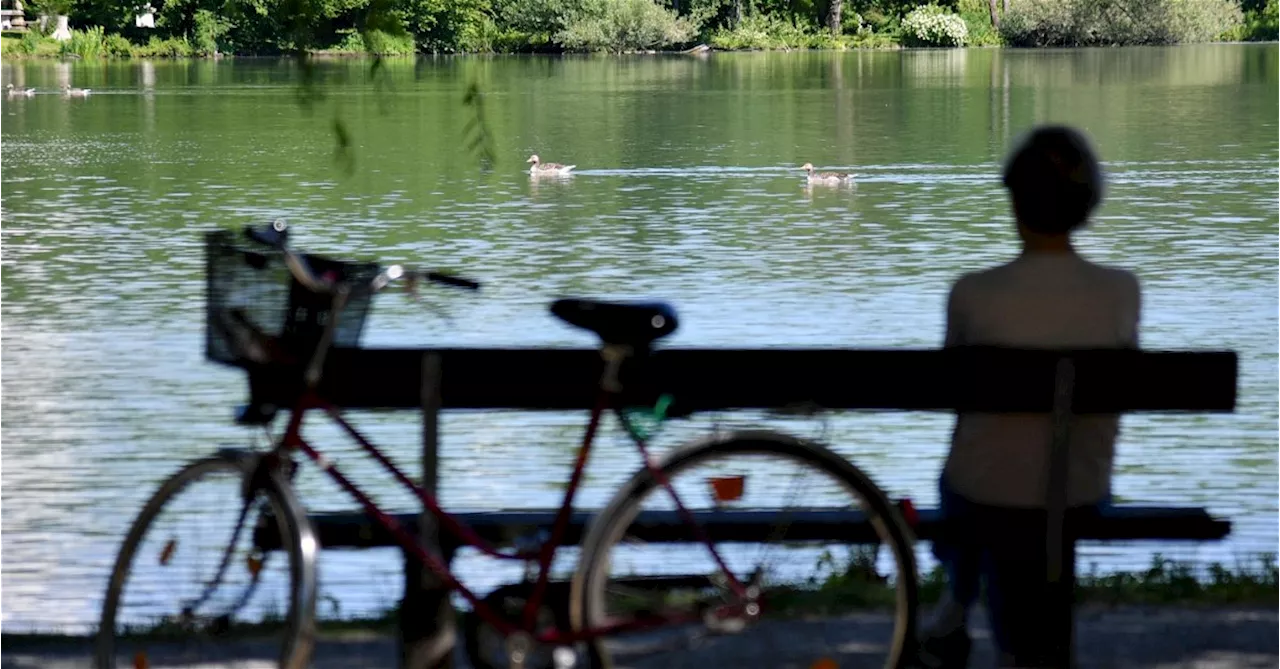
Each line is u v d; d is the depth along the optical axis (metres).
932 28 165.00
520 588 7.65
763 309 34.47
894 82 112.81
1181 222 47.53
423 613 7.81
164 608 7.64
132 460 21.52
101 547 16.95
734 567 8.01
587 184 58.62
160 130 80.25
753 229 47.06
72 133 78.56
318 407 7.61
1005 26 169.88
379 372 7.89
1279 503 19.09
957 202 53.09
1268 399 24.30
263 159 67.06
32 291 35.72
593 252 42.72
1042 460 7.86
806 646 8.89
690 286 37.38
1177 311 33.34
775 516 8.13
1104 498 8.12
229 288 7.77
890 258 41.44
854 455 20.98
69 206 52.19
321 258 7.72
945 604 8.43
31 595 14.54
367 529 8.47
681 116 88.06
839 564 10.16
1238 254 41.41
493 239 45.34
